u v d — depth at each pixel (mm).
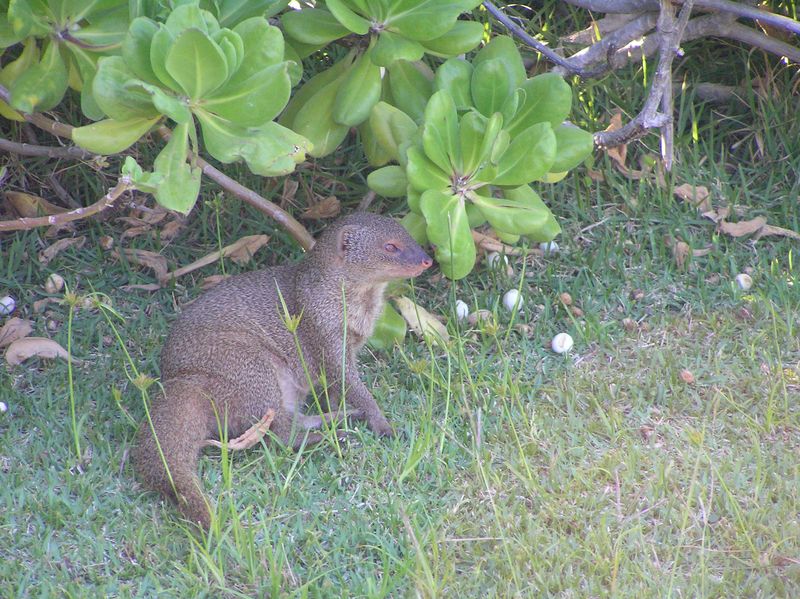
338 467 4629
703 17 6473
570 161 5316
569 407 4957
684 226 6156
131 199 6164
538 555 4047
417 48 5012
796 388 5059
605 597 3865
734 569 3996
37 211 6098
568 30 7121
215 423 4656
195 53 4129
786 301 5547
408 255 4961
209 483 4457
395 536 4211
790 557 4016
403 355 5109
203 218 6141
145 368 5246
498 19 5887
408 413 5020
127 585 3939
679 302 5754
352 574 4000
